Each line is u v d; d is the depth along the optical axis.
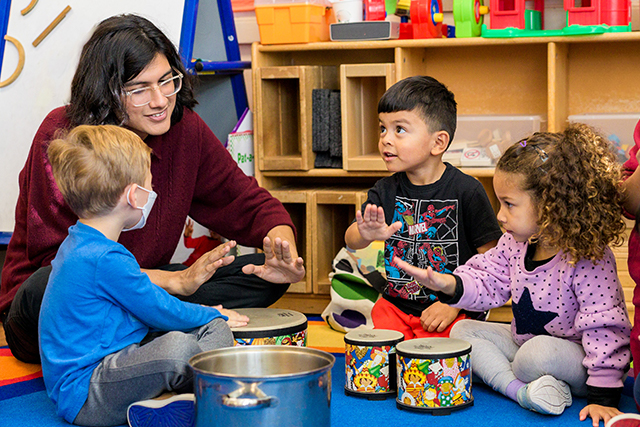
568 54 2.25
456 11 2.06
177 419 1.12
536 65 2.30
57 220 1.48
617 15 1.93
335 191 2.15
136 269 1.20
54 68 2.27
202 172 1.73
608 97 2.24
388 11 2.36
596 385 1.23
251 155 2.31
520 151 1.27
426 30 2.10
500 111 2.36
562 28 2.04
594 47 2.23
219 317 1.34
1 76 2.32
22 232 1.61
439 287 1.37
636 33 1.91
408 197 1.69
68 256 1.19
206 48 2.30
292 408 0.99
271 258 1.48
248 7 2.52
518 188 1.26
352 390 1.36
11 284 1.60
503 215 1.30
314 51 2.46
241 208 1.74
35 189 1.49
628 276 1.96
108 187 1.18
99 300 1.19
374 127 2.36
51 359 1.20
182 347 1.17
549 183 1.23
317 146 2.20
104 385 1.18
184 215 1.69
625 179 1.29
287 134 2.37
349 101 2.14
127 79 1.44
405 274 1.69
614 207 1.24
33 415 1.28
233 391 0.98
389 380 1.35
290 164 2.19
